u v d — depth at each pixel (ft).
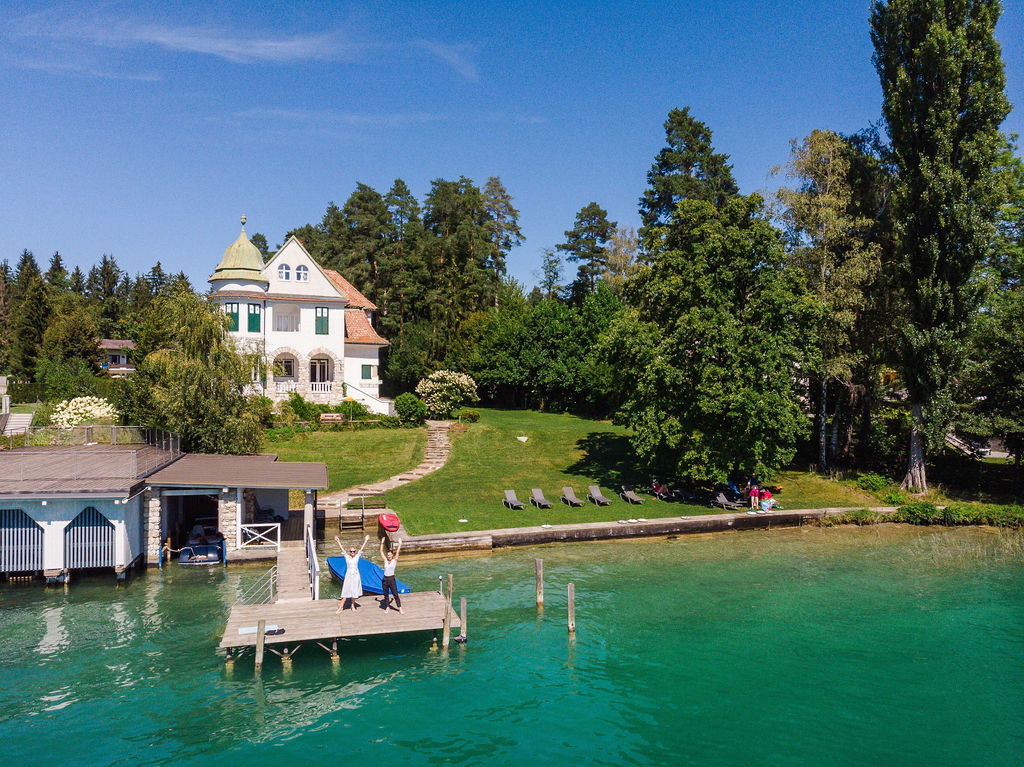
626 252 226.79
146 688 58.85
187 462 104.63
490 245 284.41
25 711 54.75
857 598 82.69
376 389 188.75
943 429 127.95
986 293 127.24
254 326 164.86
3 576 84.89
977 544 106.42
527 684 61.05
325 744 51.29
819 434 159.43
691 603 80.69
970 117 127.44
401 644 68.95
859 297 133.80
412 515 111.45
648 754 50.65
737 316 123.54
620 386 138.72
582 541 106.42
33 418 151.53
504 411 221.05
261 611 69.31
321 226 325.83
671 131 228.43
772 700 58.59
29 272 421.18
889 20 131.34
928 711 57.06
